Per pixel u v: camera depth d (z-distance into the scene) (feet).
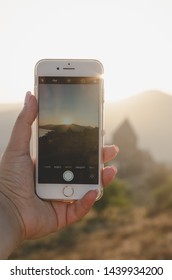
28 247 6.27
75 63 1.50
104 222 7.30
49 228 1.35
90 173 1.46
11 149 1.32
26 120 1.32
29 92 1.33
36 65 1.50
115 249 6.64
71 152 1.47
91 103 1.48
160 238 6.77
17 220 1.28
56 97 1.48
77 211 1.37
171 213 8.02
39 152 1.47
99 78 1.49
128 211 7.86
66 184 1.45
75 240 6.63
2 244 1.20
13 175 1.30
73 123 1.48
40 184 1.46
